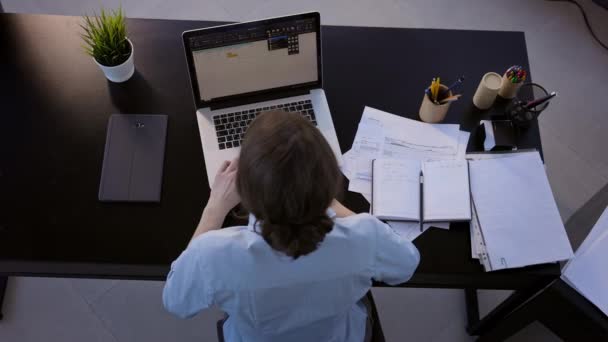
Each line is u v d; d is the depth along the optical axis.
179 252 1.18
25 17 1.44
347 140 1.33
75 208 1.21
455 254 1.20
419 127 1.35
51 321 1.83
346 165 1.29
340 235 0.79
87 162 1.27
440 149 1.32
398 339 1.87
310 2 2.54
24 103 1.33
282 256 0.76
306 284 0.79
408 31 1.51
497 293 1.95
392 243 0.89
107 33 1.28
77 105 1.34
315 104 1.34
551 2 2.62
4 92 1.34
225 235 0.79
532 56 2.47
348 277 0.82
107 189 1.23
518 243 1.17
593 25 2.57
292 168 0.63
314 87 1.36
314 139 0.65
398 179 1.24
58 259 1.16
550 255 1.17
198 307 0.90
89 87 1.36
